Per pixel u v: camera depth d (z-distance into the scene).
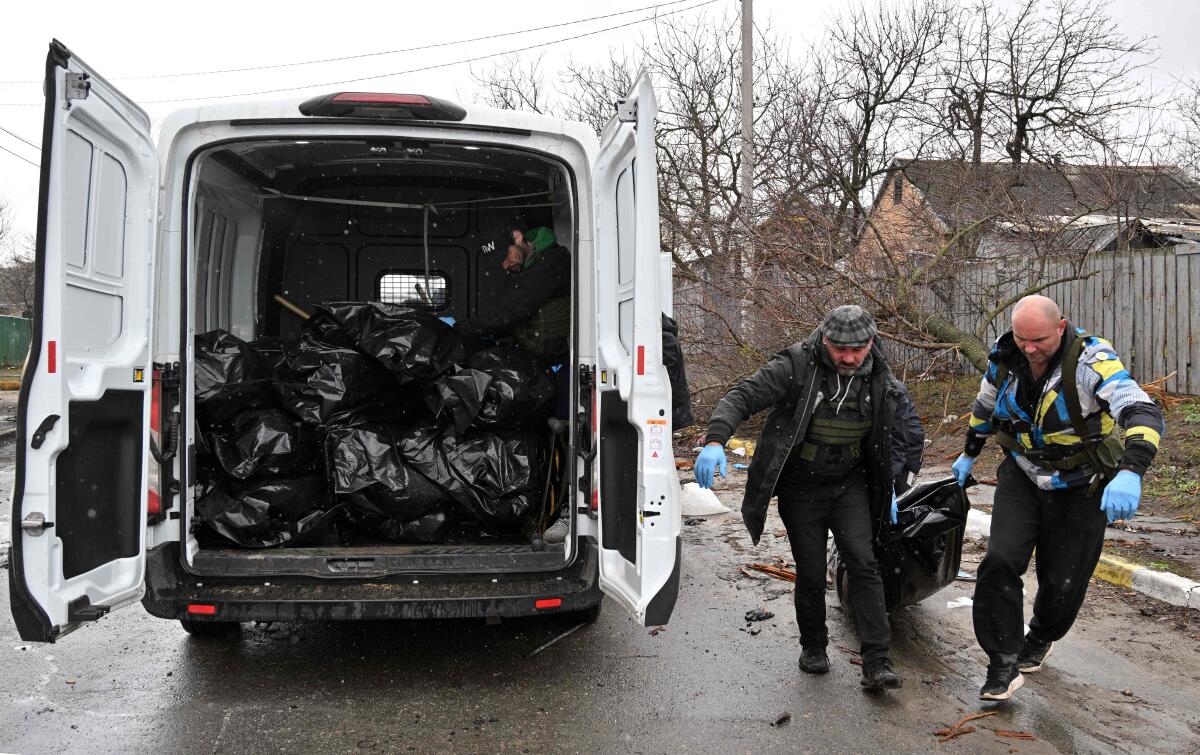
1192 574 5.25
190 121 3.96
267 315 5.96
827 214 11.77
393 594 3.88
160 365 3.92
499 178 5.57
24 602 3.21
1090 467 3.62
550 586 4.00
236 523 4.25
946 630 4.81
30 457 3.24
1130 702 3.88
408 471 4.52
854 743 3.51
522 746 3.48
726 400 3.85
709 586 5.73
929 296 12.23
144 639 4.70
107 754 3.38
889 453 3.94
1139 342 10.86
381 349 4.75
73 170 3.36
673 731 3.62
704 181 14.77
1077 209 12.60
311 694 3.98
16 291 41.84
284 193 5.64
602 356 3.98
